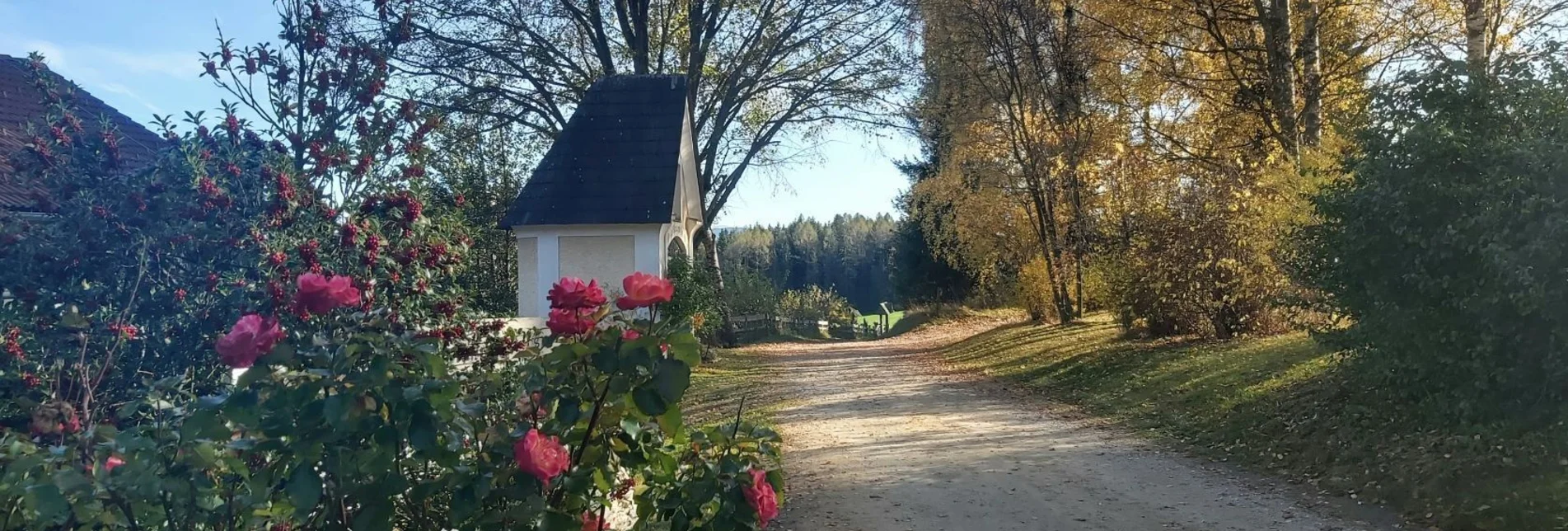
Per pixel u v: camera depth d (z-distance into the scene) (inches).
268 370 124.0
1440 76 338.0
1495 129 324.8
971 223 1187.9
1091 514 301.4
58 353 204.8
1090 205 943.0
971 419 532.1
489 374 176.7
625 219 761.6
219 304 229.6
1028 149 1019.3
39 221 234.8
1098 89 927.0
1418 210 331.0
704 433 160.2
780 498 157.8
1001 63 997.8
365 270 251.3
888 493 341.1
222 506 133.3
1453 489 281.3
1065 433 468.1
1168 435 442.6
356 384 123.6
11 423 197.9
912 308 1968.5
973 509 313.1
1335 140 574.9
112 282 226.4
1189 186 703.1
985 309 1720.0
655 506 159.3
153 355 225.9
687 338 140.4
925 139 1152.2
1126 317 779.4
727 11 1034.1
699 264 921.5
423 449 124.7
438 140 831.7
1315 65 668.1
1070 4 924.0
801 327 1663.4
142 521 125.6
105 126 245.4
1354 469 326.6
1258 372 508.1
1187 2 743.1
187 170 237.5
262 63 282.7
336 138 282.7
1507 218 302.7
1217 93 826.2
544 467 126.6
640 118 833.5
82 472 123.6
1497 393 311.3
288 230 248.5
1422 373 333.4
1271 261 627.8
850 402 628.4
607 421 145.6
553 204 776.9
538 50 968.9
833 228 3373.5
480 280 924.0
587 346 136.8
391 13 327.6
